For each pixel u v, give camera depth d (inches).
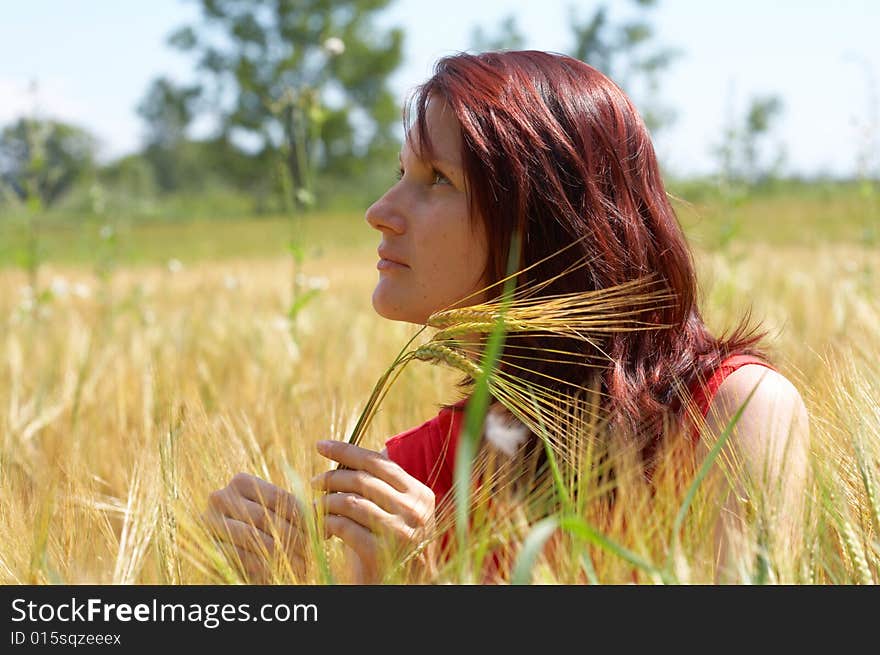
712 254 297.0
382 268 94.2
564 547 72.5
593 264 91.0
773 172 413.4
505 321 77.6
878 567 78.2
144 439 147.5
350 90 3326.8
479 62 93.0
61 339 281.0
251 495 88.2
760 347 106.3
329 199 3319.4
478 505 78.8
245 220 2987.2
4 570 88.4
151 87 4938.5
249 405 179.9
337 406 141.5
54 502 96.5
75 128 2623.0
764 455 80.6
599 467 75.9
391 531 78.3
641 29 2593.5
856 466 87.0
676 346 95.3
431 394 160.2
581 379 91.4
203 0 3238.2
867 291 302.0
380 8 3282.5
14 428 166.6
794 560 74.2
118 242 421.4
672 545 67.5
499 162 89.0
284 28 3169.3
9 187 354.6
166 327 299.3
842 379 96.8
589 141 92.7
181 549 83.8
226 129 3371.1
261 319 290.2
